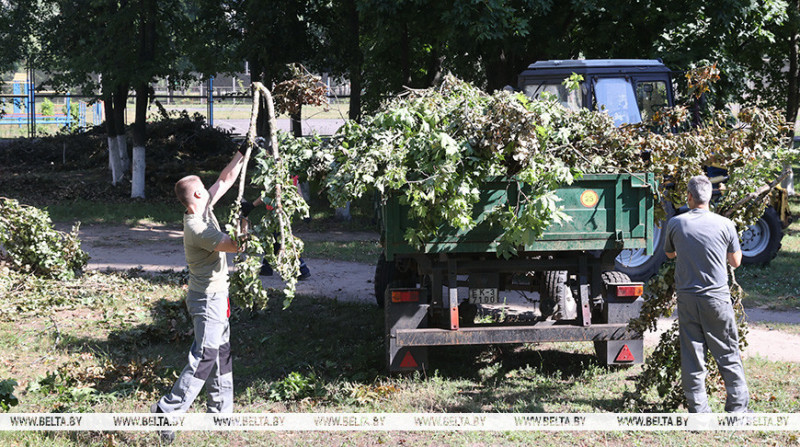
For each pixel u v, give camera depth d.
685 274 5.04
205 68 20.16
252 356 7.23
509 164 5.76
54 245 10.52
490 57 15.57
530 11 14.32
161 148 25.56
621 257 10.21
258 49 17.19
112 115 22.03
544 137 5.57
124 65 18.97
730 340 5.03
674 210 10.08
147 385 6.20
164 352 7.38
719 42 13.98
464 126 5.50
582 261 6.29
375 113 5.97
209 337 4.96
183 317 8.45
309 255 13.30
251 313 8.71
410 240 5.67
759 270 11.41
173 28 20.44
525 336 6.12
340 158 5.68
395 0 13.69
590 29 15.63
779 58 19.28
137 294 9.85
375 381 6.29
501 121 5.39
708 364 5.62
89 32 20.47
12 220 10.23
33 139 29.72
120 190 20.98
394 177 5.43
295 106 5.88
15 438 4.96
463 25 13.84
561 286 7.15
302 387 5.99
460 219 5.43
